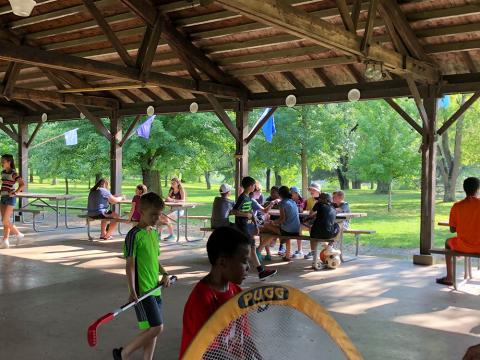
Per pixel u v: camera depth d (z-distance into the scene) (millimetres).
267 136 11820
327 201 7727
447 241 6621
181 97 11555
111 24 9281
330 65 9000
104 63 7496
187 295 6117
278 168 17828
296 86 9797
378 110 17094
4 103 14227
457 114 8141
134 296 3307
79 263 8141
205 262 8281
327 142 17422
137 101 12336
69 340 4547
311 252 8805
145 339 3465
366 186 40812
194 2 7520
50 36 10133
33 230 12125
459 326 4965
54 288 6488
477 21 7262
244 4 4668
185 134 16484
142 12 7727
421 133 8320
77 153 17906
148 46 7863
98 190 10641
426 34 7668
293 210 8102
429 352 4262
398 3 7348
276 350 1446
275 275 7312
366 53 6246
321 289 6461
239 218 7113
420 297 6062
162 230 12289
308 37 5520
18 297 6039
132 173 22469
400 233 12531
